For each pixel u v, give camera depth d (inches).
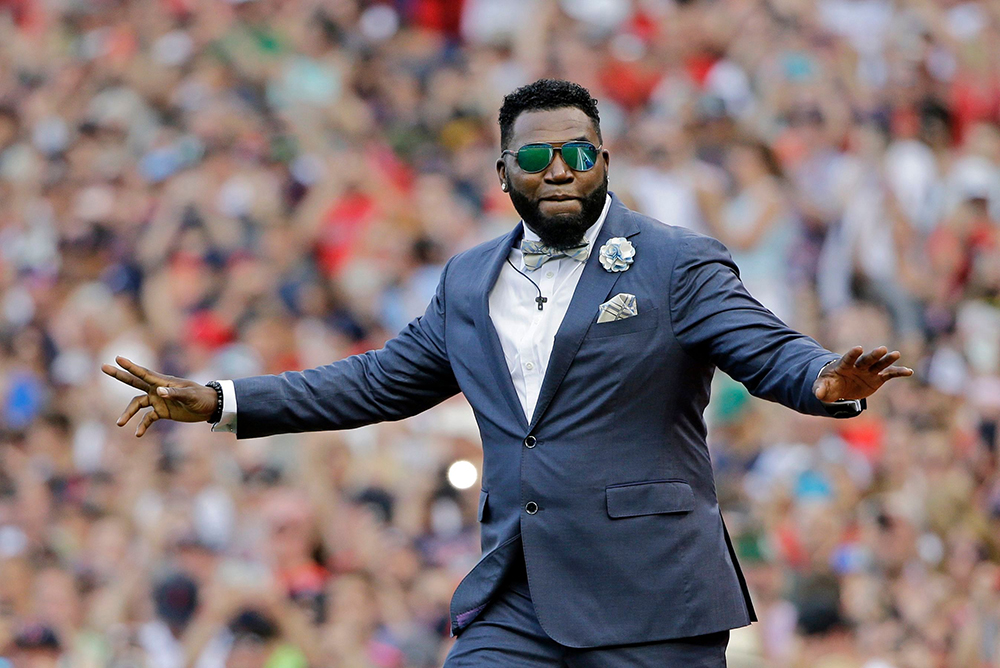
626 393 497.0
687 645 494.6
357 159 1699.1
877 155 1707.7
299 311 1496.1
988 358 1505.9
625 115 1790.1
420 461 1219.2
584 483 495.5
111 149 1838.1
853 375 441.7
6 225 1779.0
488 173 1713.8
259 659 1059.9
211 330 1475.1
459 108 1831.9
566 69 1831.9
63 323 1552.7
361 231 1584.6
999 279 1625.2
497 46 1937.7
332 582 1112.2
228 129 1764.3
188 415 527.5
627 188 1549.0
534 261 513.3
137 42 1994.3
